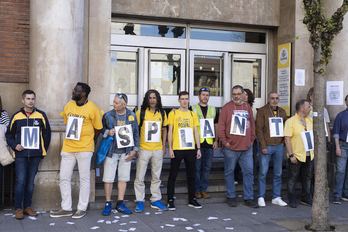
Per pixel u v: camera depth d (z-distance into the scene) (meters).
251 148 6.16
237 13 7.89
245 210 5.84
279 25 8.22
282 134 6.18
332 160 7.38
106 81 6.62
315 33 4.91
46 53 5.64
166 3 7.44
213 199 6.32
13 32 6.19
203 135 6.22
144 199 6.24
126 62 7.65
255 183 6.94
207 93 6.33
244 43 8.34
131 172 6.95
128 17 7.50
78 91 5.12
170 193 5.81
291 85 7.96
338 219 5.43
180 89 7.94
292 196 6.18
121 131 5.36
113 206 5.79
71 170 5.24
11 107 6.18
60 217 5.21
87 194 5.26
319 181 4.88
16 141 5.12
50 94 5.64
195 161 6.25
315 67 4.97
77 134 5.11
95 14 6.54
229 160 6.06
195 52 8.02
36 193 5.51
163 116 5.83
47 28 5.63
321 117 4.95
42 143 5.27
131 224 4.92
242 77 8.42
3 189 5.75
